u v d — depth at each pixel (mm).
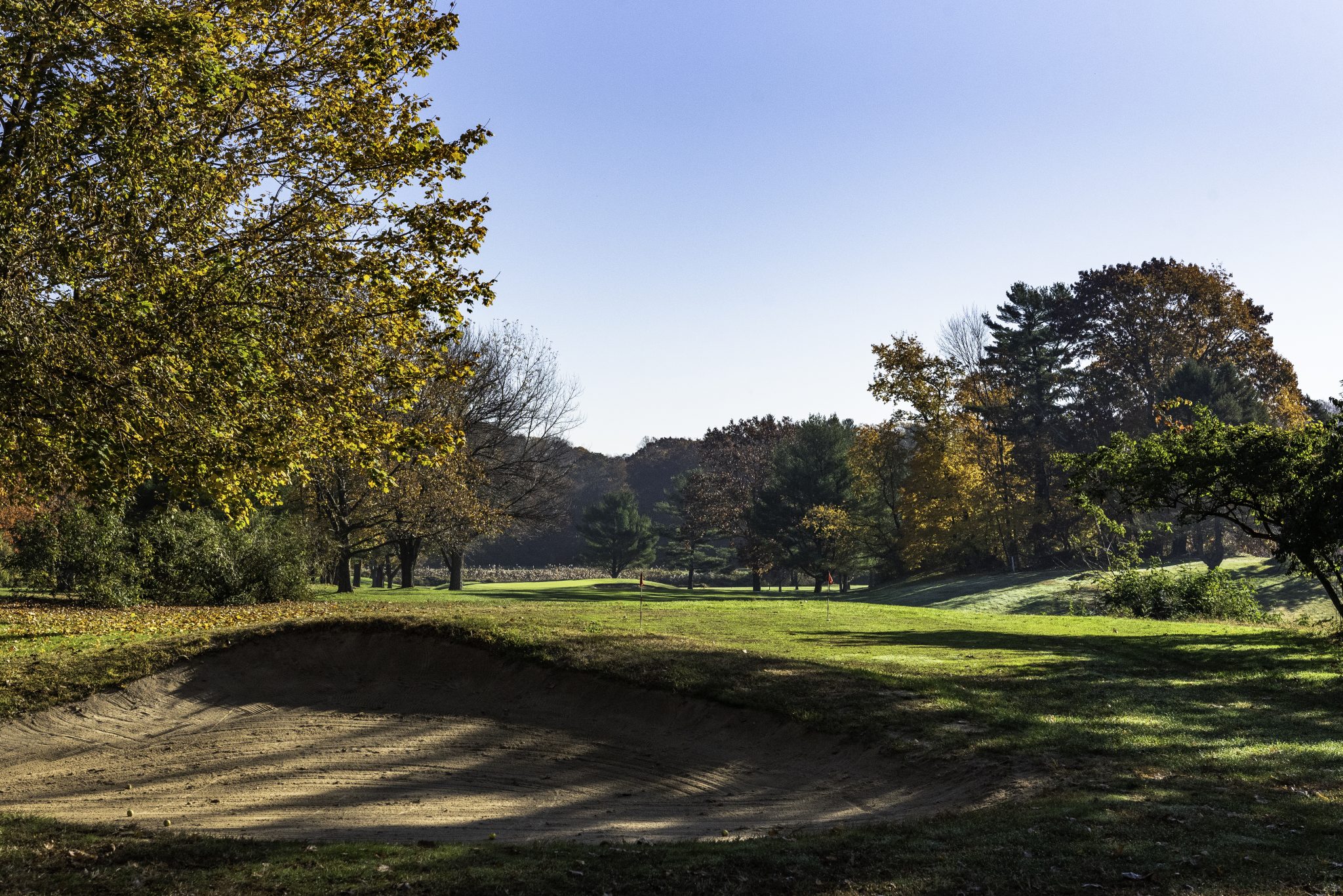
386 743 13164
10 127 11133
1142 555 60094
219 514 30172
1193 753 10148
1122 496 23828
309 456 15008
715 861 7172
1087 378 69000
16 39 10680
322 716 14492
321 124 14656
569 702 14297
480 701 14812
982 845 7238
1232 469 21484
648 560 92438
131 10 11500
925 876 6586
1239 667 16250
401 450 15727
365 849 7738
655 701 13695
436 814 10055
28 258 11211
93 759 12906
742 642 17656
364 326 14875
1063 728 11234
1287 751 10195
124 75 11500
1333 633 21531
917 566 66500
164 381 12125
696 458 134500
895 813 9375
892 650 17266
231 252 13586
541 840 8742
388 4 15570
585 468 132875
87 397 11531
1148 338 66625
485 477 43438
